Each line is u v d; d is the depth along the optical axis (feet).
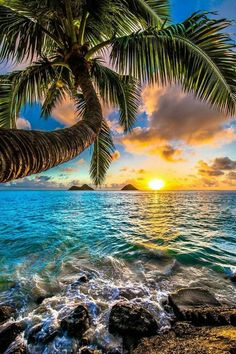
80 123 7.00
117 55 10.41
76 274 21.36
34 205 133.59
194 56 9.68
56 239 37.91
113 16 11.41
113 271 22.04
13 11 9.91
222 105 10.00
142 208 110.63
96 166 20.88
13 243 35.22
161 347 10.25
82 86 9.70
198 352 9.37
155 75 10.03
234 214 78.89
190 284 18.61
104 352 10.93
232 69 9.29
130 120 19.80
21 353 11.03
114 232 44.60
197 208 107.96
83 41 11.10
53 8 10.23
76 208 111.14
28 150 3.89
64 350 11.28
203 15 8.71
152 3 13.20
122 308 13.17
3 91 13.96
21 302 16.10
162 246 32.42
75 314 13.20
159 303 15.08
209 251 29.48
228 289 17.58
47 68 12.01
